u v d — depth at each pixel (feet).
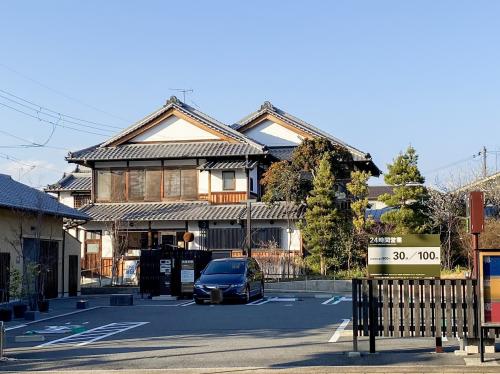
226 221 126.00
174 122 139.33
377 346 41.78
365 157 137.28
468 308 36.83
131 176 136.56
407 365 34.32
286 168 120.57
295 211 120.47
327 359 36.86
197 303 81.15
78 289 101.40
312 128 154.40
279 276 115.65
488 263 34.86
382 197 111.65
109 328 54.85
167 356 39.09
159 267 91.97
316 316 62.95
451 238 114.21
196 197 133.18
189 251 91.56
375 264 38.81
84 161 135.44
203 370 33.76
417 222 108.17
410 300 37.60
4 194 81.35
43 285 74.18
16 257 82.07
